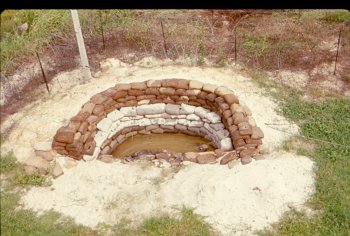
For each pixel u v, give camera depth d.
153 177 5.31
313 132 5.79
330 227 4.47
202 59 7.49
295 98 6.52
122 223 4.72
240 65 7.34
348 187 4.91
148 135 6.73
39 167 5.38
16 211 4.89
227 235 4.49
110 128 6.21
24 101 6.86
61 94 6.89
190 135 6.63
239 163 5.31
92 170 5.44
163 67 7.41
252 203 4.81
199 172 5.29
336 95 6.54
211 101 6.29
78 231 4.62
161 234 4.52
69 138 5.49
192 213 4.76
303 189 4.95
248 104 6.35
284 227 4.53
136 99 6.48
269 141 5.67
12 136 6.02
